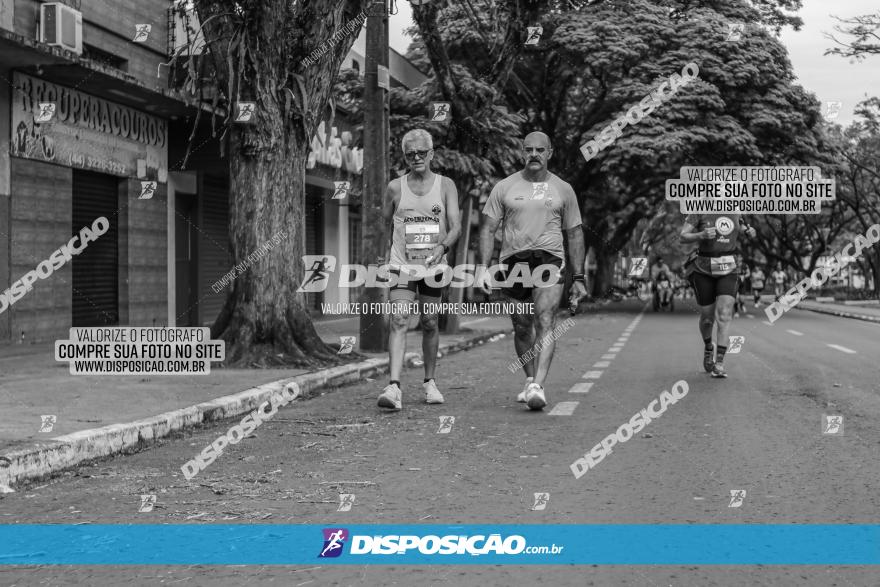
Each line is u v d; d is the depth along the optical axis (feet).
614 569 12.41
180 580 12.05
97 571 12.44
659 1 107.55
